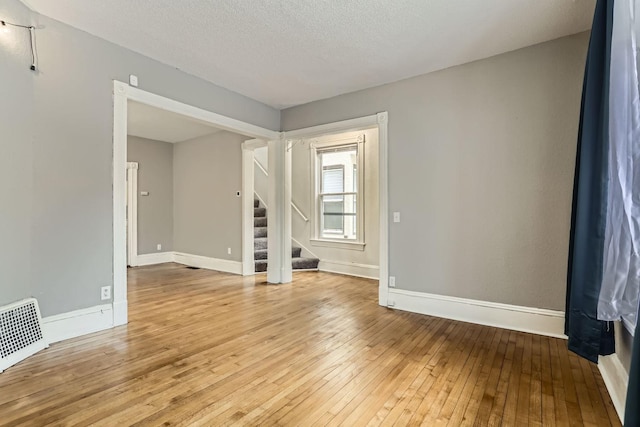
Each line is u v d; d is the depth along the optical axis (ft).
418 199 11.57
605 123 5.88
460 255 10.77
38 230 8.24
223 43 9.62
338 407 5.85
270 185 16.19
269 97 14.02
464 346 8.58
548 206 9.41
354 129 13.39
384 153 12.31
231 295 13.74
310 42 9.52
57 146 8.58
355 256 18.22
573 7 7.76
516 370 7.25
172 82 11.15
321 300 13.04
